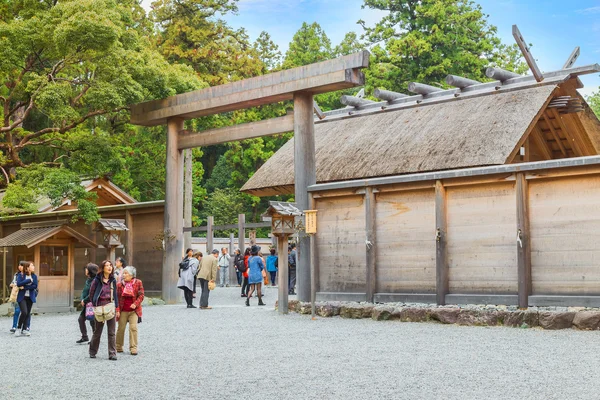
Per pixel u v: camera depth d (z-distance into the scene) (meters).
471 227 15.68
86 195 21.62
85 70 24.00
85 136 23.06
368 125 23.56
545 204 14.63
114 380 9.26
